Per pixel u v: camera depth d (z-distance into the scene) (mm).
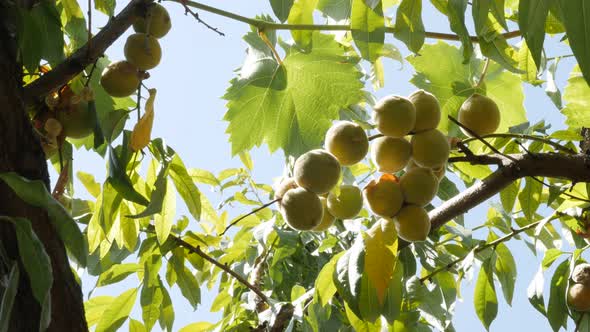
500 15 1277
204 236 1688
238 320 1844
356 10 1350
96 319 1646
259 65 1513
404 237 1323
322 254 1999
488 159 1369
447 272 1683
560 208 1507
